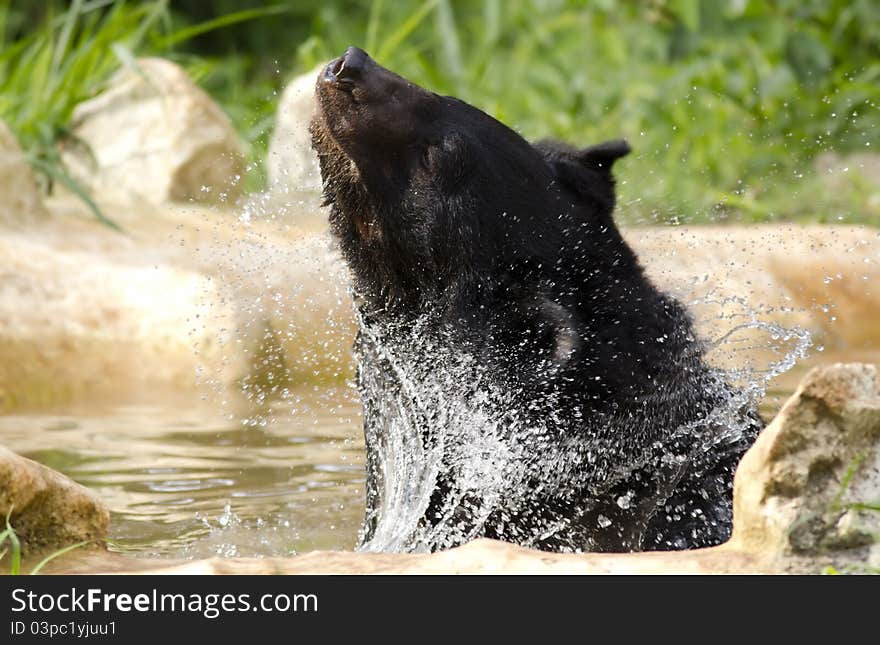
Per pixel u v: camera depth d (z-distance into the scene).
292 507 9.76
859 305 16.77
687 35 20.98
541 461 8.34
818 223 18.98
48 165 17.39
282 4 32.09
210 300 14.59
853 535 5.69
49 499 6.46
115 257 15.52
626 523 8.40
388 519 8.46
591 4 24.66
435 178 8.13
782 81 21.14
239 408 13.29
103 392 13.85
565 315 8.17
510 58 26.08
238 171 19.67
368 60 8.21
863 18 22.06
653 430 8.38
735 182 20.72
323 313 14.73
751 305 15.49
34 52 20.42
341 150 8.24
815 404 5.74
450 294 8.29
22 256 14.82
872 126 21.44
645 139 22.06
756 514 5.82
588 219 8.60
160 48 21.80
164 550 8.52
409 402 8.59
